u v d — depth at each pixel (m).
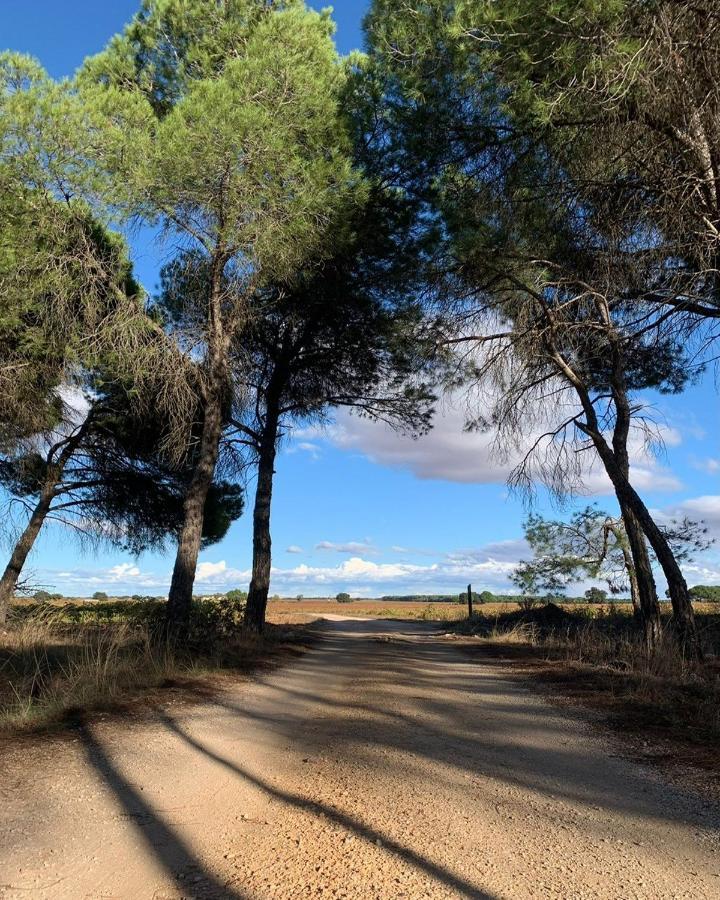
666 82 8.16
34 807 4.25
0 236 11.51
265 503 18.42
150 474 18.80
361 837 4.05
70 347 12.77
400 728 7.17
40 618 13.91
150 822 4.20
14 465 17.66
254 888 3.38
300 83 11.98
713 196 8.99
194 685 9.29
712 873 3.52
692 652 11.79
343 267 14.25
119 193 11.13
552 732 6.94
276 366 18.12
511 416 14.21
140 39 13.51
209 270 13.30
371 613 61.16
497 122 10.58
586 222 11.09
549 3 8.27
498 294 13.70
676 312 11.59
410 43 10.37
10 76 11.11
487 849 3.86
